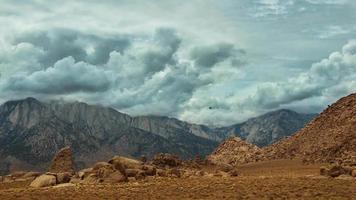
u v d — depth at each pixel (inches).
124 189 2496.3
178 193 2279.8
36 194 2346.2
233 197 2114.9
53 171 3905.0
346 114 5841.5
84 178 3043.8
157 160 4318.4
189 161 4717.0
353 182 2573.8
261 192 2240.4
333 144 5157.5
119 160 3255.4
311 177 2947.8
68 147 4072.3
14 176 3941.9
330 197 2050.9
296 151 5777.6
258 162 5748.0
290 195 2118.6
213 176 3282.5
